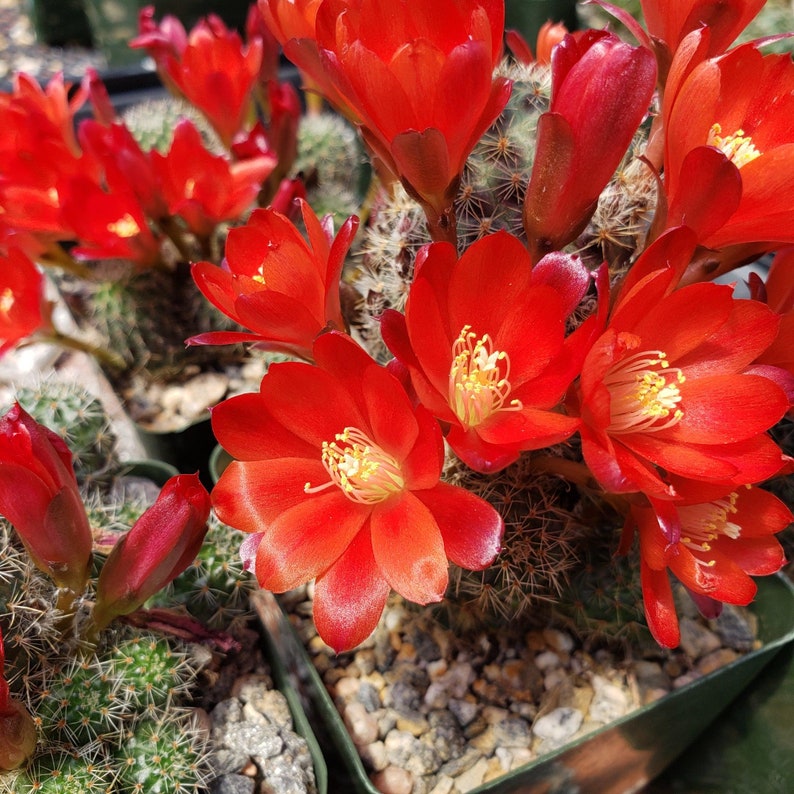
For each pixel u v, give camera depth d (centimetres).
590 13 41
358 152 33
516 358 13
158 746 16
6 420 14
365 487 13
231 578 19
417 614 20
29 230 23
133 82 39
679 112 12
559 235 13
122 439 30
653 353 13
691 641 20
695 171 12
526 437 12
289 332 14
